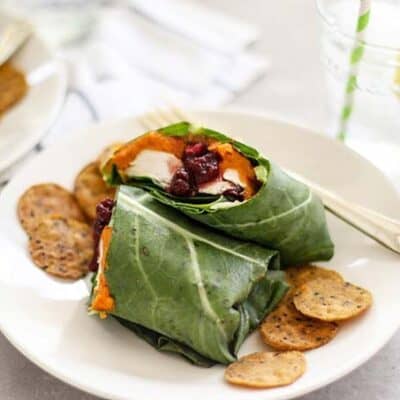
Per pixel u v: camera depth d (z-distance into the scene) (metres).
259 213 0.71
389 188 0.76
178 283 0.69
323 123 0.90
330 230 0.76
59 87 0.88
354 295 0.70
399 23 0.81
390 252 0.73
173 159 0.75
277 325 0.70
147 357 0.69
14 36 0.91
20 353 0.72
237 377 0.66
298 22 1.02
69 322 0.70
